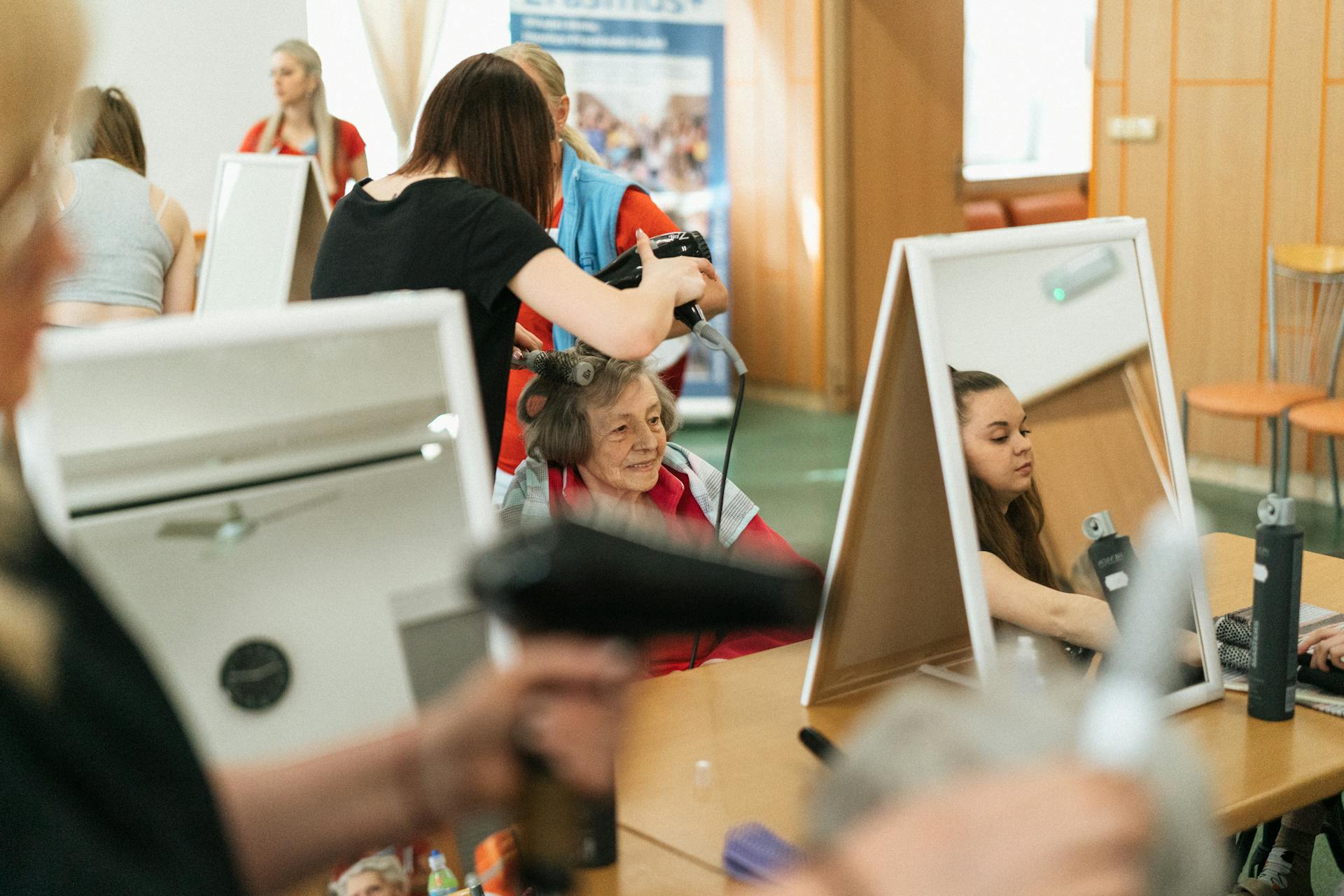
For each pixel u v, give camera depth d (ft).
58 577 1.74
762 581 2.38
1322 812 6.28
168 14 16.03
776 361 23.76
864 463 4.67
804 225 22.70
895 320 4.57
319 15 18.67
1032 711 1.23
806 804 1.31
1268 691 4.75
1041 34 29.27
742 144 23.50
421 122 6.40
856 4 21.84
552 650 2.27
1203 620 4.95
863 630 4.97
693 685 5.24
